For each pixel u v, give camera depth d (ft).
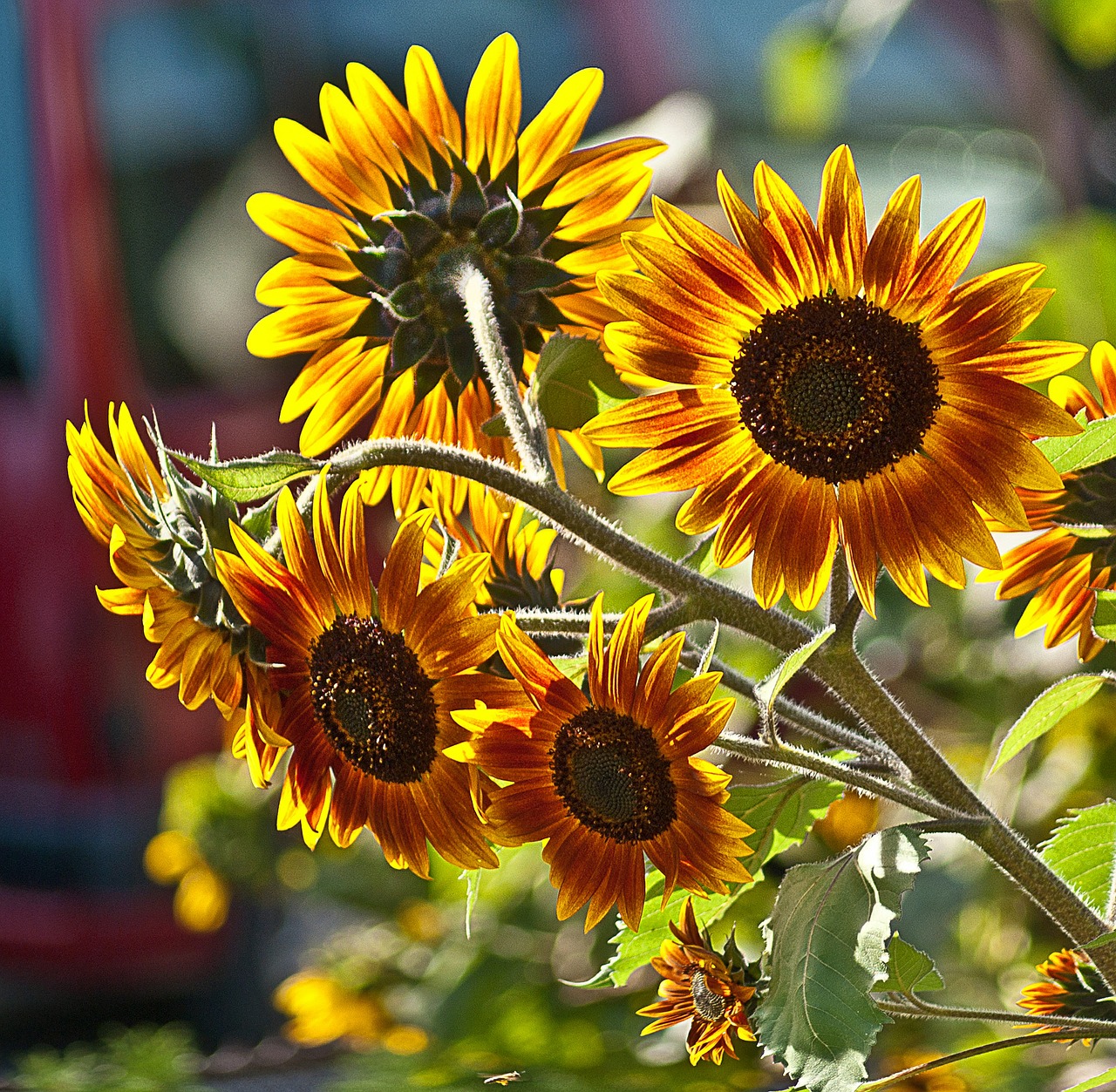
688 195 8.96
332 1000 7.36
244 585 3.90
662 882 4.12
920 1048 5.89
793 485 3.91
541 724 3.91
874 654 7.39
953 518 3.88
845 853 3.96
